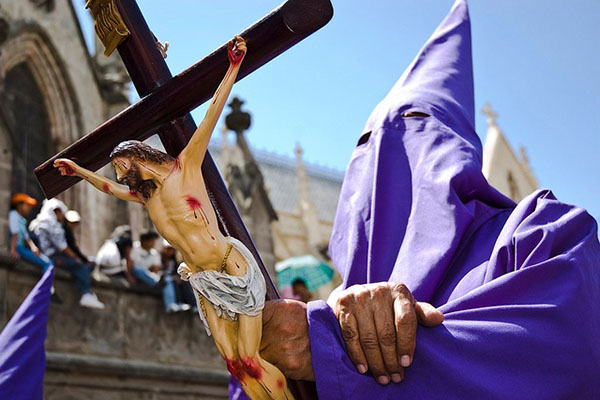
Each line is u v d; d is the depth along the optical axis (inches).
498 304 69.0
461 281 80.8
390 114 100.8
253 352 62.3
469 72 114.1
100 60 818.2
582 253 71.2
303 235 1531.7
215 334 62.9
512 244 75.3
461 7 122.9
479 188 90.4
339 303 65.9
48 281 141.2
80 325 564.1
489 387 63.7
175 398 603.2
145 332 598.9
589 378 65.5
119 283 591.8
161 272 614.9
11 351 132.0
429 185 89.6
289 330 65.4
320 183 1828.2
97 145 77.3
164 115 74.2
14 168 689.0
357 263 91.8
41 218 557.0
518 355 64.8
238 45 62.2
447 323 66.4
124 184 63.5
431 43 116.8
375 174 95.3
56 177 80.3
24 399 129.1
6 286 524.1
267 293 68.4
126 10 75.9
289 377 65.7
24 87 730.2
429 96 103.5
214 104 62.1
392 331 64.2
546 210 76.7
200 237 61.7
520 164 855.1
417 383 64.9
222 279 61.6
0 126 610.5
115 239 608.4
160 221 61.6
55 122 745.6
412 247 85.3
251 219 795.4
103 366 560.7
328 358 64.1
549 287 68.9
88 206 737.0
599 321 68.7
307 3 67.8
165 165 62.0
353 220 95.7
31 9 743.7
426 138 95.7
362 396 64.0
